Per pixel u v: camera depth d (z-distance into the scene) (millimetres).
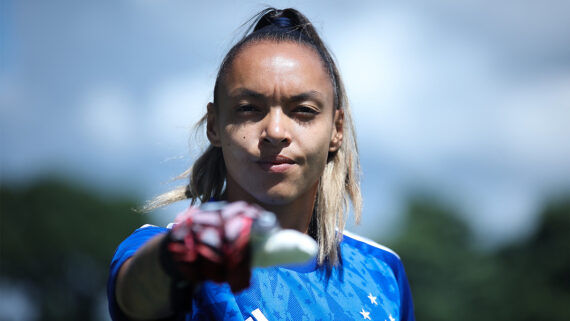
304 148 2674
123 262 2312
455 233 50531
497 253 49281
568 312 44438
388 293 3193
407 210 51938
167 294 2020
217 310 2701
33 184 50594
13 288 48938
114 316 2258
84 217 50031
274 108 2664
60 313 49250
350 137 3246
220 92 2787
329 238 3035
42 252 49219
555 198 47938
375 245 3406
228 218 1872
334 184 3100
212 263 1840
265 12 3305
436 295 47125
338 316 2893
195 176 3100
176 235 1925
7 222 48844
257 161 2660
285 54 2730
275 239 1871
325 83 2762
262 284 2803
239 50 2791
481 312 46469
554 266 46250
